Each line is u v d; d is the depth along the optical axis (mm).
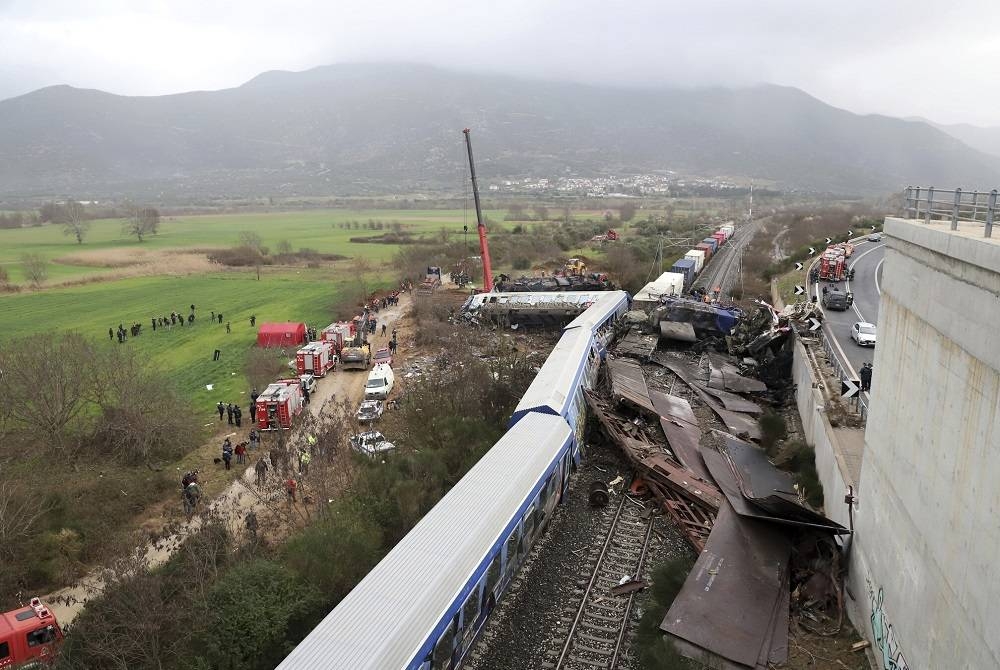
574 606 20766
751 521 23203
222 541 22734
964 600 12133
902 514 16000
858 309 53250
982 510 11586
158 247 133875
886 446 17766
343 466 30203
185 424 35625
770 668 17297
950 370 13430
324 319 68875
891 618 16250
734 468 29500
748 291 76000
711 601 19266
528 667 18203
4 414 33875
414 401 36000
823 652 18031
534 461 24312
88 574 24141
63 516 26406
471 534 19266
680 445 31281
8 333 62094
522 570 22594
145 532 26766
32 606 20375
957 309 13133
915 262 16156
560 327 61156
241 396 44875
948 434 13375
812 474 28828
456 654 17109
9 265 106312
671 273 70625
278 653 17656
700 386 42094
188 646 17656
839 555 21188
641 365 46938
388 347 55875
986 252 11703
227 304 77062
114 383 35812
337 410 40312
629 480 29375
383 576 17000
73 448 33875
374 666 13906
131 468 32750
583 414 33062
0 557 23484
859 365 37531
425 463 27891
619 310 58531
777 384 42500
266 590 18609
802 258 82188
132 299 80000
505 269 94750
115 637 17906
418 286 78812
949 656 12711
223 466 33094
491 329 60562
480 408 35531
